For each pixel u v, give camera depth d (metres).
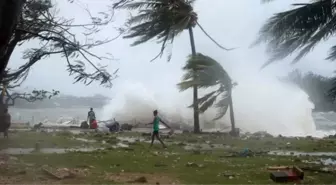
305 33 10.91
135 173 10.26
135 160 12.55
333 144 18.62
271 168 10.80
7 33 3.74
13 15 3.73
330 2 10.37
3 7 3.65
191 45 26.42
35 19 5.46
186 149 16.34
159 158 13.13
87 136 21.36
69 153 13.80
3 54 4.09
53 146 15.91
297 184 9.02
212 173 10.41
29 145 15.81
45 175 9.45
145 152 14.80
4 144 15.85
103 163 11.81
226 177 9.84
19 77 5.57
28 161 11.62
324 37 11.13
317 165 11.76
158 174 10.20
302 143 19.19
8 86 5.95
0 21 3.66
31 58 5.48
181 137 22.34
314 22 10.59
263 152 15.17
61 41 5.27
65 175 9.32
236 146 17.73
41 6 5.58
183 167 11.34
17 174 9.44
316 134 34.03
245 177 9.84
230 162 12.38
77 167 10.91
